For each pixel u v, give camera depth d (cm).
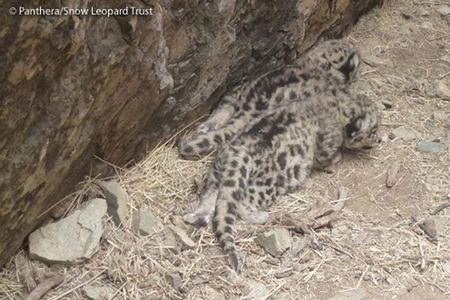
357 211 623
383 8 910
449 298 552
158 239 560
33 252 524
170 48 577
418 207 632
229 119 666
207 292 532
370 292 551
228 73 666
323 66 736
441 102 768
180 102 625
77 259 527
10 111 437
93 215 546
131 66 514
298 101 661
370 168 671
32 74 431
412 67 822
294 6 693
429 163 680
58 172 510
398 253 585
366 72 803
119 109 541
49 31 419
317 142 651
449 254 586
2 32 397
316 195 633
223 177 579
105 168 586
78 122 493
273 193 611
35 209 517
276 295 538
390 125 728
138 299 520
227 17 609
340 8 791
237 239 572
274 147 605
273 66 729
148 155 624
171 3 547
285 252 569
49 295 513
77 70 466
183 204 599
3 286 514
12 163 464
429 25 891
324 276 559
